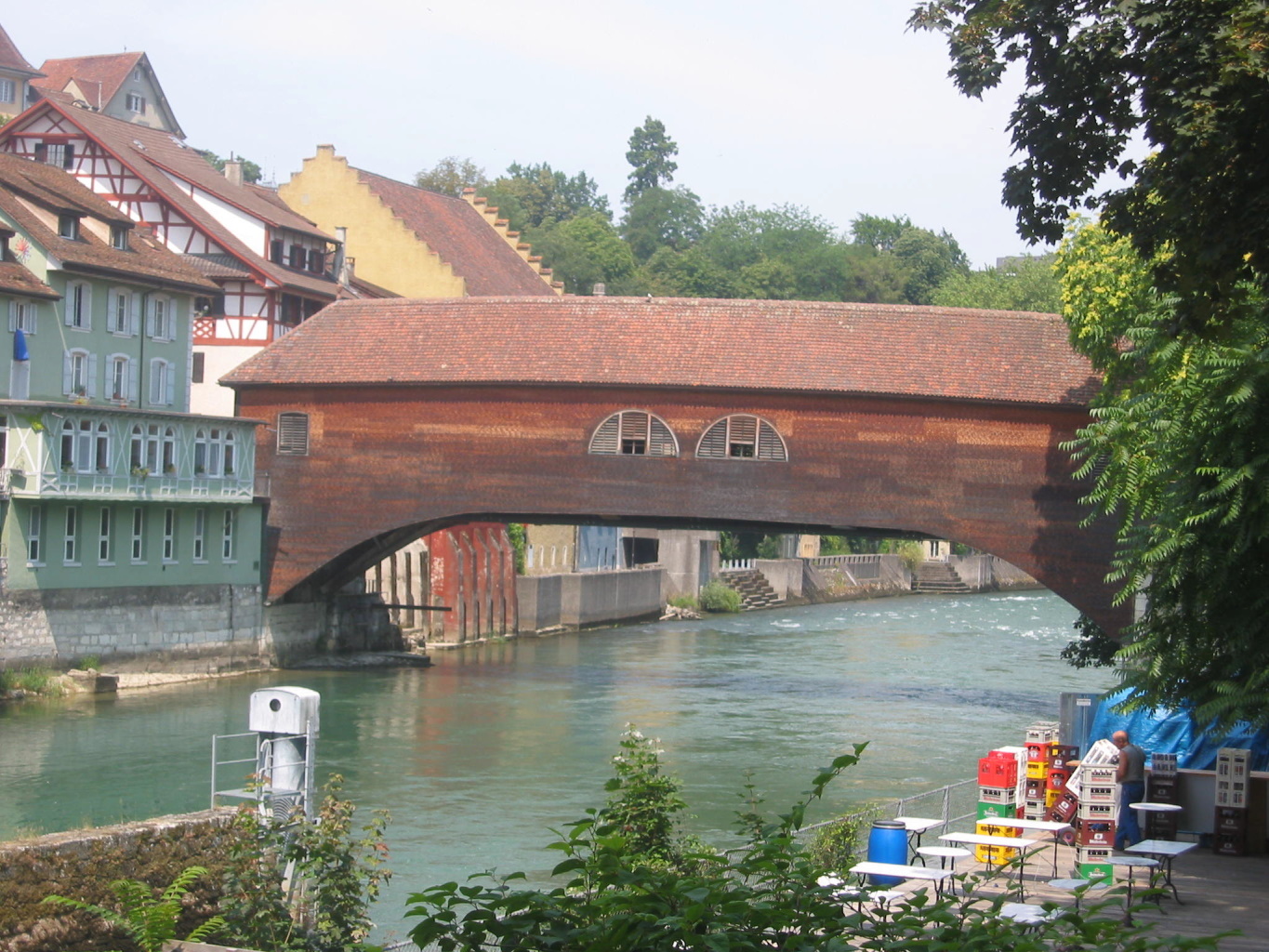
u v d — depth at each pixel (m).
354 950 7.41
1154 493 23.62
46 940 14.27
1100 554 39.53
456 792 28.56
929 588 107.75
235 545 45.28
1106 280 33.31
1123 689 19.02
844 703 42.47
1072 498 39.78
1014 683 47.62
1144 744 22.72
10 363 44.25
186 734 33.44
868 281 123.06
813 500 41.31
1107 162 14.45
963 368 40.62
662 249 125.56
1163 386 23.41
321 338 45.84
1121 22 13.49
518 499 43.31
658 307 43.69
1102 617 39.44
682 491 42.06
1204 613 18.38
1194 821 19.25
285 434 45.75
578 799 28.05
